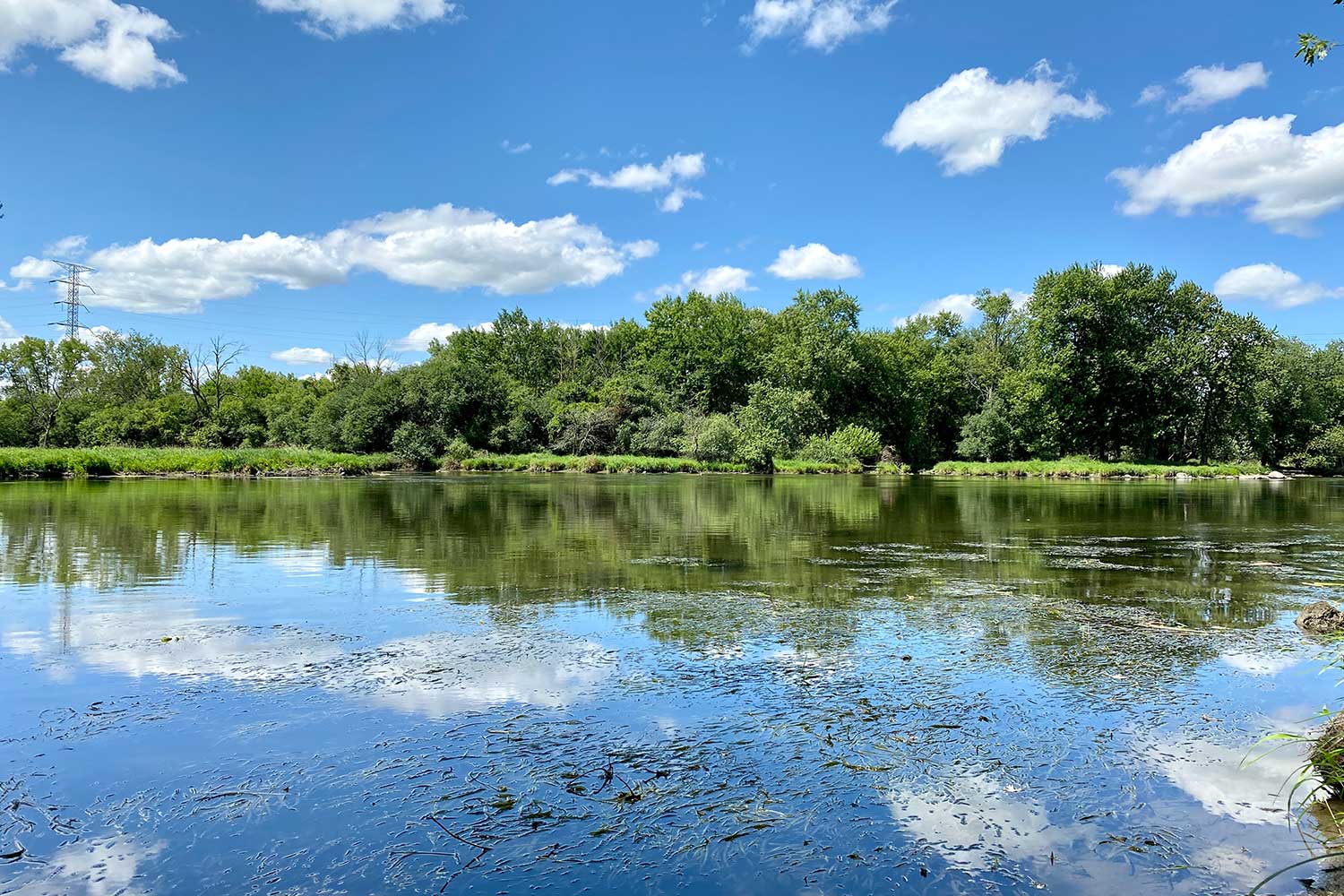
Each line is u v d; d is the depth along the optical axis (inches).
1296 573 391.5
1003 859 124.6
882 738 173.0
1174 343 2181.3
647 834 131.4
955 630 268.5
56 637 252.4
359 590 333.7
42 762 157.5
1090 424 2306.8
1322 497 1066.7
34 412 2536.9
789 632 264.7
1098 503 919.0
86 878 118.0
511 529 570.6
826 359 2369.6
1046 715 188.4
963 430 2329.0
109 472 1499.8
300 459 1715.1
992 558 436.8
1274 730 179.6
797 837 131.3
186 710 186.7
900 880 118.4
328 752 163.2
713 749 166.1
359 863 122.3
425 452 1964.8
